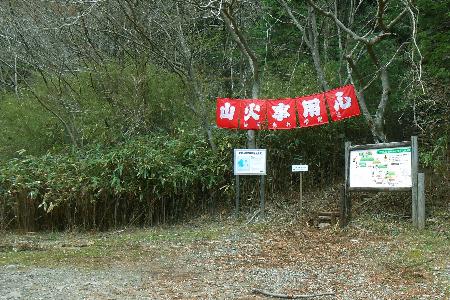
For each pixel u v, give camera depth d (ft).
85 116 37.50
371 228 25.54
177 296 15.17
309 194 33.55
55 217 30.12
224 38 41.60
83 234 28.68
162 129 37.58
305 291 15.72
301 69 36.99
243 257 20.75
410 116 34.32
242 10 39.63
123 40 39.65
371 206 29.09
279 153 33.40
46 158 33.04
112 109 37.52
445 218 25.86
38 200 30.12
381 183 26.18
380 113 30.12
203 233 26.48
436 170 29.25
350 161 27.68
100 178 29.99
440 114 30.19
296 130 33.37
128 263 19.80
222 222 30.01
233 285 16.43
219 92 40.70
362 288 15.96
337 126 34.60
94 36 40.24
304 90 34.94
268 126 30.73
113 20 37.86
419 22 31.81
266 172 31.48
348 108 29.17
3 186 30.09
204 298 14.98
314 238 24.47
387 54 35.42
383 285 16.24
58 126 39.22
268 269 18.60
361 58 36.50
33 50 39.88
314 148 34.37
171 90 38.19
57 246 24.18
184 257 20.85
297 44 42.04
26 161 32.53
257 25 41.34
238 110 30.94
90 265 19.48
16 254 21.97
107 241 25.14
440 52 30.27
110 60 39.68
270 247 22.65
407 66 34.68
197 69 38.19
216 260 20.21
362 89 30.66
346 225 26.58
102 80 38.75
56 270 18.63
